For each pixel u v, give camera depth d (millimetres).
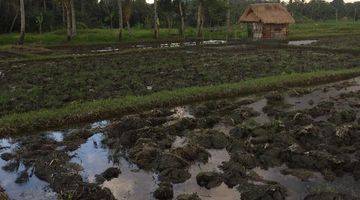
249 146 14695
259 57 36031
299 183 12359
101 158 14422
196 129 16953
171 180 12609
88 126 17766
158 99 20312
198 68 30516
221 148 15141
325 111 18859
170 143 15195
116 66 32125
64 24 69938
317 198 11148
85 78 27062
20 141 16172
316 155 13312
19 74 29078
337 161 13000
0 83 26172
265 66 31047
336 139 15109
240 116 18391
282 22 54500
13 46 46438
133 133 15695
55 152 14641
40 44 49875
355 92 22672
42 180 12867
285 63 32375
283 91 23438
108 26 79812
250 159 13648
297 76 25641
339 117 17656
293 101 21547
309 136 15164
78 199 11297
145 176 13008
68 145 15430
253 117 18734
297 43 49188
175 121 17859
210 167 13547
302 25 82562
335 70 28500
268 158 13734
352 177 12664
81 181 12242
